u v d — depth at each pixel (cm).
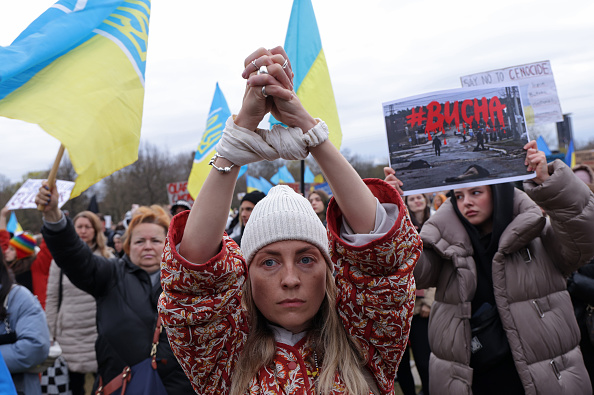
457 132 280
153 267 309
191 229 133
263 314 151
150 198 3862
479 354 277
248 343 151
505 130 274
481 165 276
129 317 293
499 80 408
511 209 282
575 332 280
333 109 403
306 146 131
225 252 134
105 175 233
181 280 132
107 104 239
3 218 662
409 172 287
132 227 313
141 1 269
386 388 153
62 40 235
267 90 127
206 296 136
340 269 146
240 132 130
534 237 273
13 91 225
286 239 144
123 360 288
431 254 296
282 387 142
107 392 283
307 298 144
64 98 229
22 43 225
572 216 259
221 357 149
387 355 149
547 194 259
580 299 344
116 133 240
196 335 138
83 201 3466
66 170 2705
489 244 287
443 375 285
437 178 282
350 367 145
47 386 448
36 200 278
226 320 141
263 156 132
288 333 152
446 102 282
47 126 219
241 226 505
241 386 144
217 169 131
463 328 279
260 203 155
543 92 401
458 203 296
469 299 281
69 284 459
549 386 263
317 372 146
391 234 134
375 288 140
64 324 454
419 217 541
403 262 140
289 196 152
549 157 567
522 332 268
